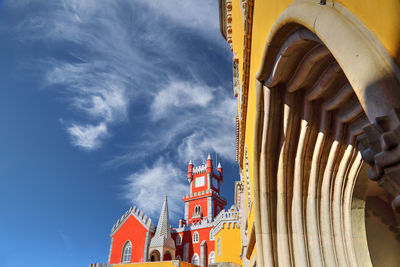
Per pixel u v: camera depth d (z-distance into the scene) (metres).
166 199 51.31
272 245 4.59
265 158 4.64
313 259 4.11
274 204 4.70
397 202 1.11
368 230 4.83
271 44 3.24
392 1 1.27
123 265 27.39
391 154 1.13
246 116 8.52
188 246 49.22
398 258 4.62
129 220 47.03
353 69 1.43
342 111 3.65
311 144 4.12
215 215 63.72
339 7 1.76
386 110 1.22
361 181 3.97
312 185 4.27
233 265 27.17
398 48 1.23
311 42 2.92
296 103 4.01
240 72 8.46
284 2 2.76
